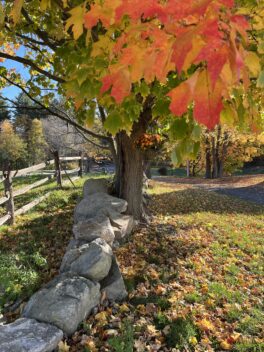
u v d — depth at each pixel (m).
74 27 1.51
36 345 3.07
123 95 1.11
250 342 3.70
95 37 2.61
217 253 6.37
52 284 3.98
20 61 5.54
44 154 40.44
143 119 6.19
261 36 1.58
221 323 4.05
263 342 3.70
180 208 10.65
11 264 5.42
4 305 4.40
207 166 27.77
